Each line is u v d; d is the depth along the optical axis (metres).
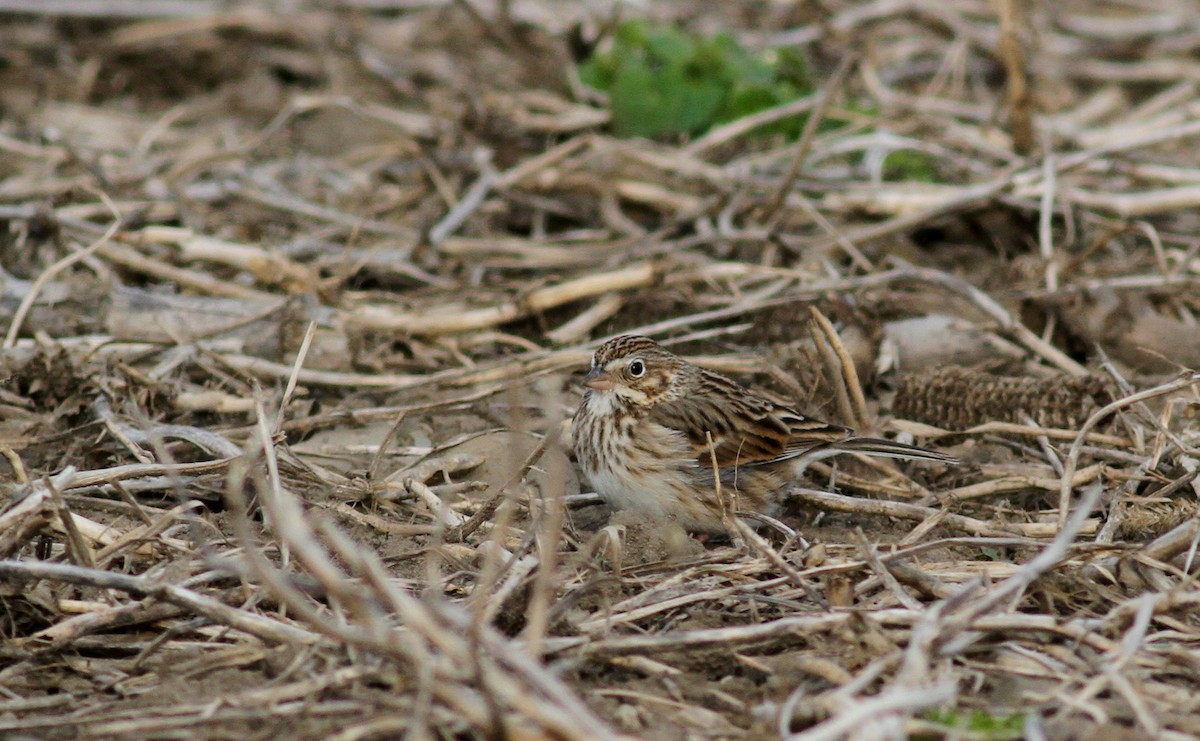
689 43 16.91
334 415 10.83
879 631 7.34
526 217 15.46
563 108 16.84
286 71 19.62
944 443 11.04
